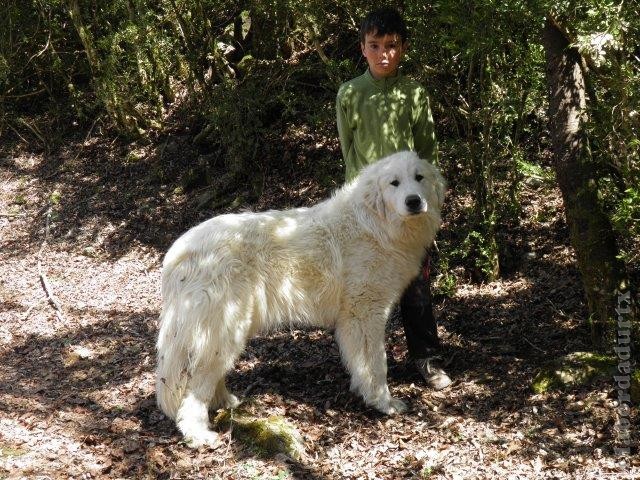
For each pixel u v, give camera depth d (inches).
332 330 195.0
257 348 190.4
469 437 156.5
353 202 164.4
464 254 202.7
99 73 299.4
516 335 184.9
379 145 167.0
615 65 155.3
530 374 170.7
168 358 157.6
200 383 157.8
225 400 166.2
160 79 303.3
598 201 165.3
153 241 249.3
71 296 223.5
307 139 261.4
